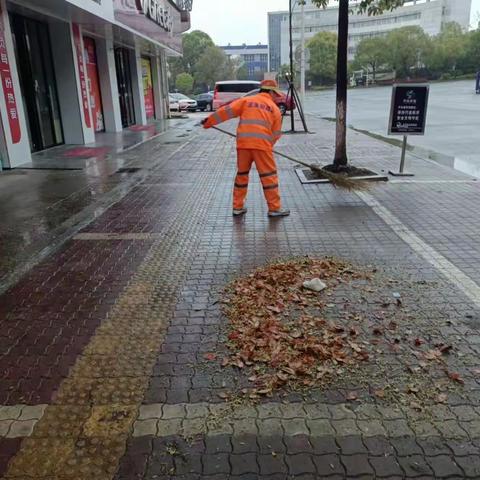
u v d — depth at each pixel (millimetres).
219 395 2828
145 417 2670
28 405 2787
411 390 2830
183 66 85750
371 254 4938
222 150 12781
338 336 3377
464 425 2568
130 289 4246
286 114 26062
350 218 6184
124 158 11562
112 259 4973
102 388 2922
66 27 13172
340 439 2490
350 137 15281
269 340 3326
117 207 7039
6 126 10039
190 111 36562
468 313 3697
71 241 5570
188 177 9164
